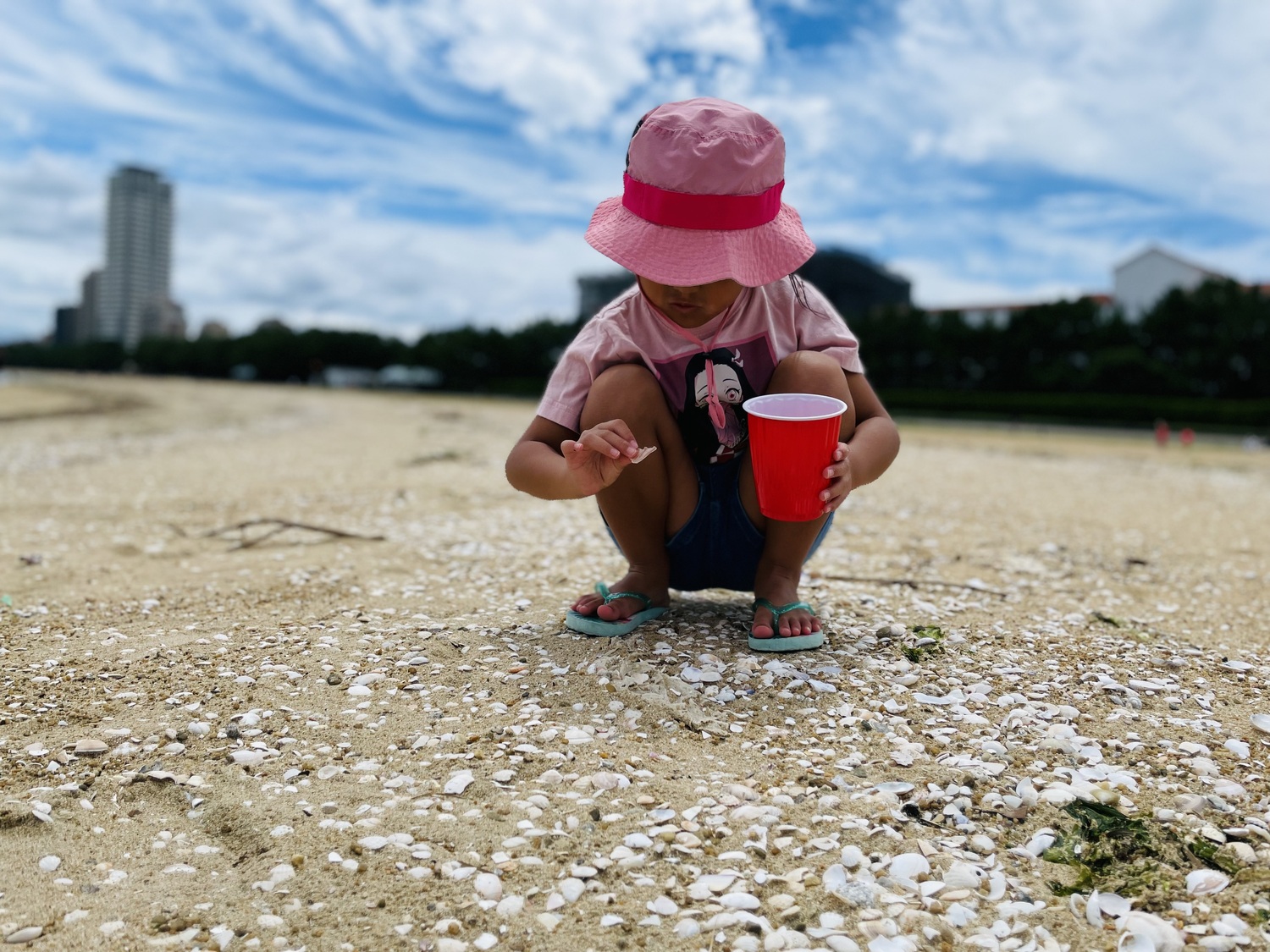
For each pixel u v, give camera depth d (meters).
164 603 1.31
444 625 1.19
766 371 1.07
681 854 0.69
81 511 2.24
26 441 5.08
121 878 0.67
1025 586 1.53
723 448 1.07
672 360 1.06
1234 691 1.03
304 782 0.79
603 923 0.62
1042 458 5.58
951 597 1.39
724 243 0.92
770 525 1.11
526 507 2.36
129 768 0.82
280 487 2.78
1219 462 5.88
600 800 0.76
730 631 1.15
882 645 1.12
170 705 0.94
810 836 0.72
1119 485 3.75
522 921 0.62
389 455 4.11
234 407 11.31
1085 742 0.87
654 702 0.94
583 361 1.05
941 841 0.72
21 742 0.86
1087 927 0.63
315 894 0.65
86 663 1.06
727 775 0.81
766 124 0.96
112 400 12.27
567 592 1.38
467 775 0.80
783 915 0.63
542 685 0.99
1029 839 0.73
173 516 2.18
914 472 3.91
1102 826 0.74
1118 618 1.31
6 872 0.67
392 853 0.69
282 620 1.22
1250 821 0.75
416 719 0.91
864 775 0.81
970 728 0.91
